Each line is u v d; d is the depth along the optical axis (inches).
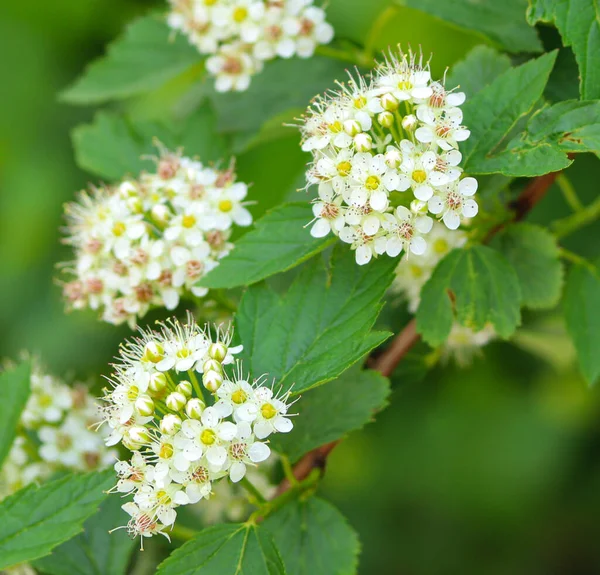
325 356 30.6
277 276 33.7
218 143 34.6
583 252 36.2
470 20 32.6
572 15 30.7
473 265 31.9
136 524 30.0
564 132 30.3
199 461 29.9
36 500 30.8
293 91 34.5
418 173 30.2
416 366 34.0
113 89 35.4
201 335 30.4
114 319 32.3
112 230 32.0
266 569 30.4
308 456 32.0
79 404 33.6
